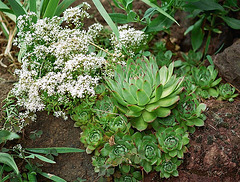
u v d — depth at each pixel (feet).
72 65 6.36
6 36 8.50
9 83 7.50
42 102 6.79
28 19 7.13
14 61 8.02
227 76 7.55
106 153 6.24
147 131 6.71
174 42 9.74
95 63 6.60
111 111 6.68
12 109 6.75
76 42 6.70
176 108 6.68
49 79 6.24
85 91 6.17
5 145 6.53
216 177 6.56
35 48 6.98
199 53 8.83
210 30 9.07
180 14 9.87
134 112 6.43
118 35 6.63
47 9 7.42
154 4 7.18
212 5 7.89
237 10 8.51
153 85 6.64
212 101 7.50
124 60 7.58
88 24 9.37
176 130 6.37
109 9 9.83
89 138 6.38
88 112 6.77
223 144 6.60
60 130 6.90
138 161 6.10
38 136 6.72
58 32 7.00
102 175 6.24
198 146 6.57
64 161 6.64
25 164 6.50
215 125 6.89
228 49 7.64
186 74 8.13
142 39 7.82
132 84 6.27
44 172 6.48
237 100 7.52
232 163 6.51
